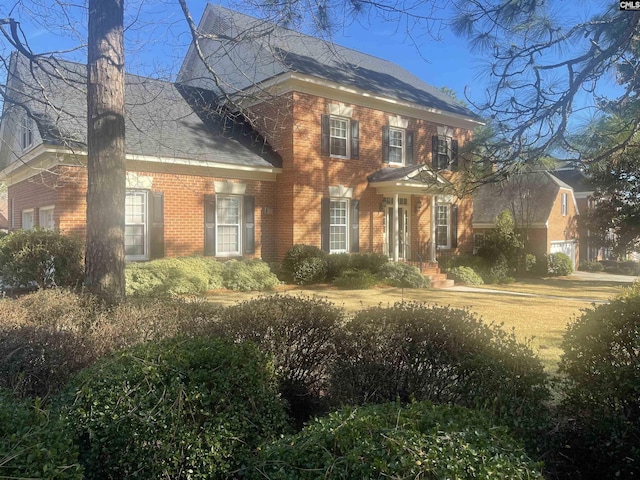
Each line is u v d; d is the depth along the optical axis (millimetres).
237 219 15352
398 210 18578
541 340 7434
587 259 32312
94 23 6668
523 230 23844
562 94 5309
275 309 4383
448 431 2061
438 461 1806
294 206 15266
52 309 4629
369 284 14516
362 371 3814
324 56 17281
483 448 1938
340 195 16406
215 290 12797
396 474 1780
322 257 14977
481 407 3195
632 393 3143
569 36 5230
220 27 15289
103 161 6531
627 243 24391
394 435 1954
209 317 4594
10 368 3584
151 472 2660
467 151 5895
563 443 3256
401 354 3773
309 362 4324
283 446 2133
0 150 17688
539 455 3051
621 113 5070
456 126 20125
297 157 15289
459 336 3682
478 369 3408
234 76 17109
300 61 15859
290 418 3592
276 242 15938
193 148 14133
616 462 3086
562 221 27406
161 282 11398
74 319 4434
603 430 3125
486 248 21812
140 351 3154
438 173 6500
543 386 3430
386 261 16047
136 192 13258
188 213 14086
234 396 3014
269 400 3156
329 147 16109
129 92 12977
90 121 6602
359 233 17047
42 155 12227
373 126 17422
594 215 25266
